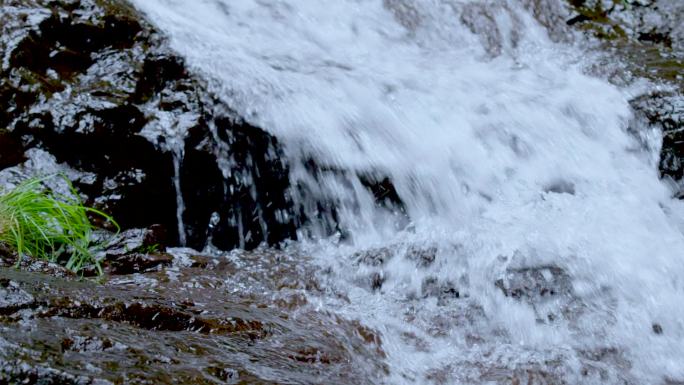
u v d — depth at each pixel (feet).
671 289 16.25
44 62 16.85
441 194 18.54
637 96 22.08
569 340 14.01
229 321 11.10
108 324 9.89
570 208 18.49
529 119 20.65
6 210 13.57
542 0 26.53
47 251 14.11
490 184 19.03
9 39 16.58
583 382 12.44
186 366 9.08
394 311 14.07
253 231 17.57
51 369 8.02
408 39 24.40
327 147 17.94
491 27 25.48
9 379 7.83
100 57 17.60
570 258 16.19
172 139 16.85
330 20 23.43
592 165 20.26
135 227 16.35
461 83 21.68
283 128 17.69
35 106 16.16
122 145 16.52
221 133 17.35
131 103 16.96
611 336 14.32
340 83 19.53
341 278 15.28
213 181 17.20
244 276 14.74
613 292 15.76
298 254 16.57
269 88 18.24
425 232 17.16
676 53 25.09
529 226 17.30
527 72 23.45
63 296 10.21
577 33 26.13
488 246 16.22
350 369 10.93
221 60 18.37
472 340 13.48
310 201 17.80
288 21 22.79
